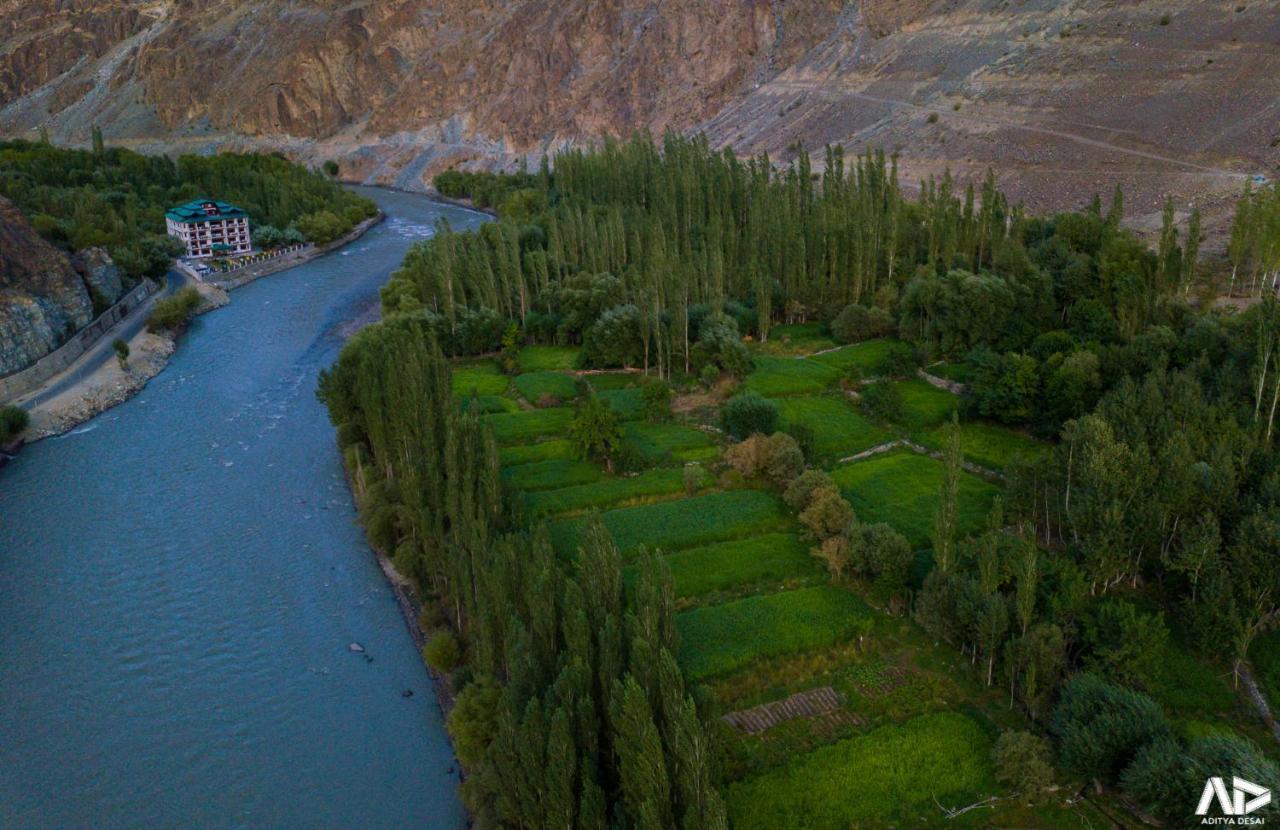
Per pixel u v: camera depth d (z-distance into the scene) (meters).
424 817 45.62
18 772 49.22
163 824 45.81
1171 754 37.38
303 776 48.44
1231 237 99.44
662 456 74.88
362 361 78.88
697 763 34.84
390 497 69.38
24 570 67.44
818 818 39.59
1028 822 39.06
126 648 58.66
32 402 96.94
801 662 49.66
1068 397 70.69
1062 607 46.31
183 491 78.94
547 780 36.78
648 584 42.72
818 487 63.06
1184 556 48.62
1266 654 47.25
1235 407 61.59
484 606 47.38
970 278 89.31
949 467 49.19
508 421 83.19
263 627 60.34
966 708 45.97
